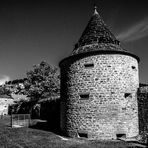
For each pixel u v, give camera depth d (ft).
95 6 66.54
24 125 81.05
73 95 55.36
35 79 129.29
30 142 43.70
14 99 218.18
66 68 59.26
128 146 40.88
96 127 50.60
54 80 129.18
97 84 52.42
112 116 50.67
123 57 54.49
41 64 132.87
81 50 57.21
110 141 46.50
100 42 57.62
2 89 297.74
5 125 81.92
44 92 126.62
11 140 45.60
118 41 61.26
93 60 53.72
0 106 190.49
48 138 49.14
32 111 115.24
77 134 52.80
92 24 62.95
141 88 54.75
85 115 52.29
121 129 50.55
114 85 52.21
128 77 54.29
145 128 52.24
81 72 54.70
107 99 51.44
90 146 40.32
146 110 52.65
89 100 52.47
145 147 40.70
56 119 88.94
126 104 52.47
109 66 52.85
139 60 60.44
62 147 39.17
